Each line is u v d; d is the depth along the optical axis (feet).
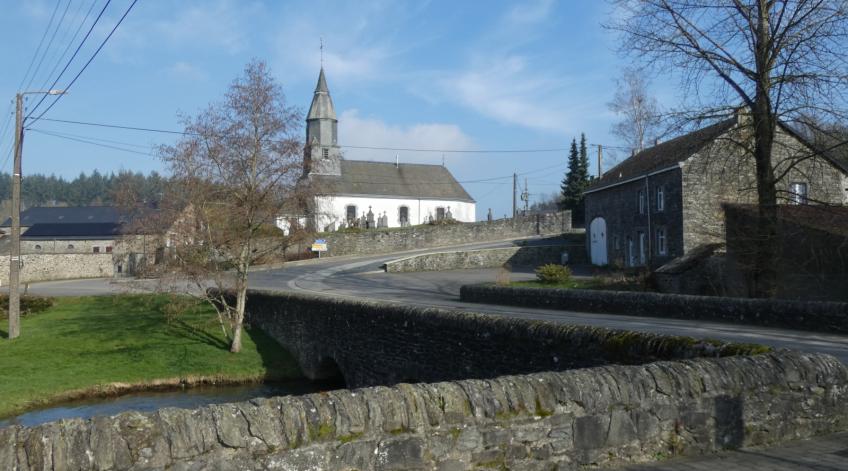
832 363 22.86
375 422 17.26
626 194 134.82
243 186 72.95
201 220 72.59
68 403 63.62
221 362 75.31
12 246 83.56
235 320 79.61
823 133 67.05
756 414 21.24
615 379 19.94
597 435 19.29
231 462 15.88
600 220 149.59
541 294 71.56
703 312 53.26
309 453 16.55
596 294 63.93
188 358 76.28
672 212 112.98
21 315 96.43
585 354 29.91
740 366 21.54
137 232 72.49
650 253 120.98
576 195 234.79
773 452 20.20
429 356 43.86
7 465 14.37
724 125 77.46
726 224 89.45
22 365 73.20
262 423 16.37
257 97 71.92
